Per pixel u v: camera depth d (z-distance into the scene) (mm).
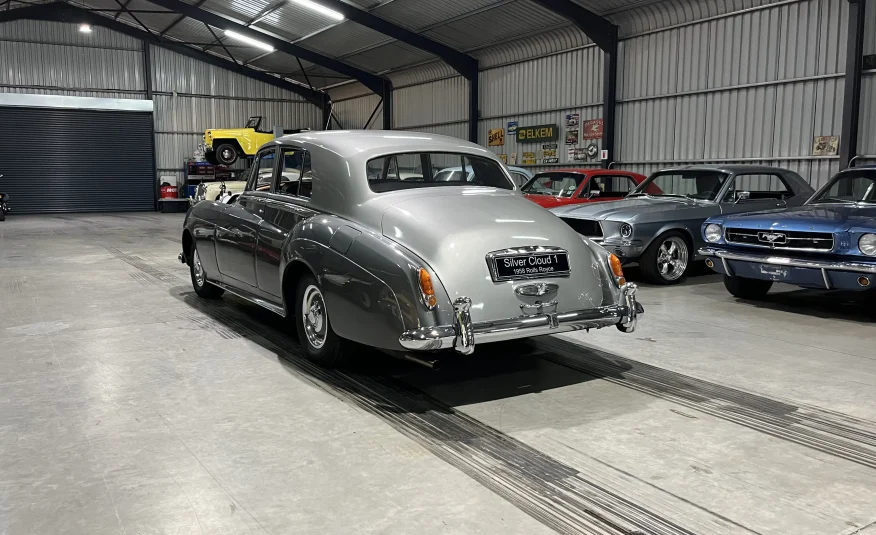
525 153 17047
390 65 21188
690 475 2734
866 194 6305
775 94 11430
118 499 2506
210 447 2994
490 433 3182
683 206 7633
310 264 3961
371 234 3732
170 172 25000
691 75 12750
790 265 5746
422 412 3465
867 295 5734
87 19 22547
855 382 3986
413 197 4031
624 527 2312
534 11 14797
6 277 8156
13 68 22203
